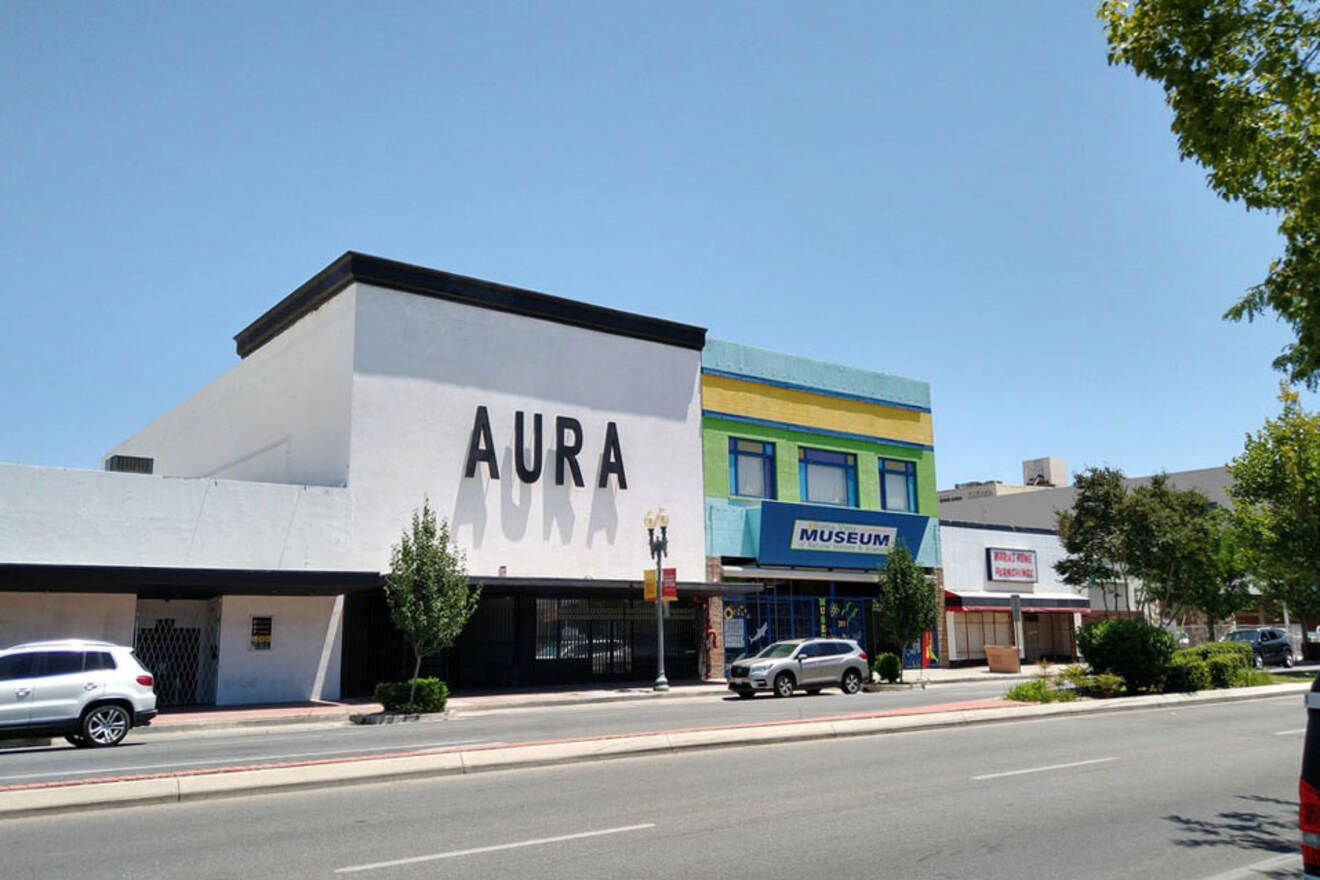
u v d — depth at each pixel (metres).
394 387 27.61
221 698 23.91
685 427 33.78
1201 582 39.88
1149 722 17.91
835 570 36.81
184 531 23.81
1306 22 8.33
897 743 14.95
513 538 29.08
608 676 30.64
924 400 41.66
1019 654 37.47
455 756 12.06
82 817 9.39
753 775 11.87
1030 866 7.66
